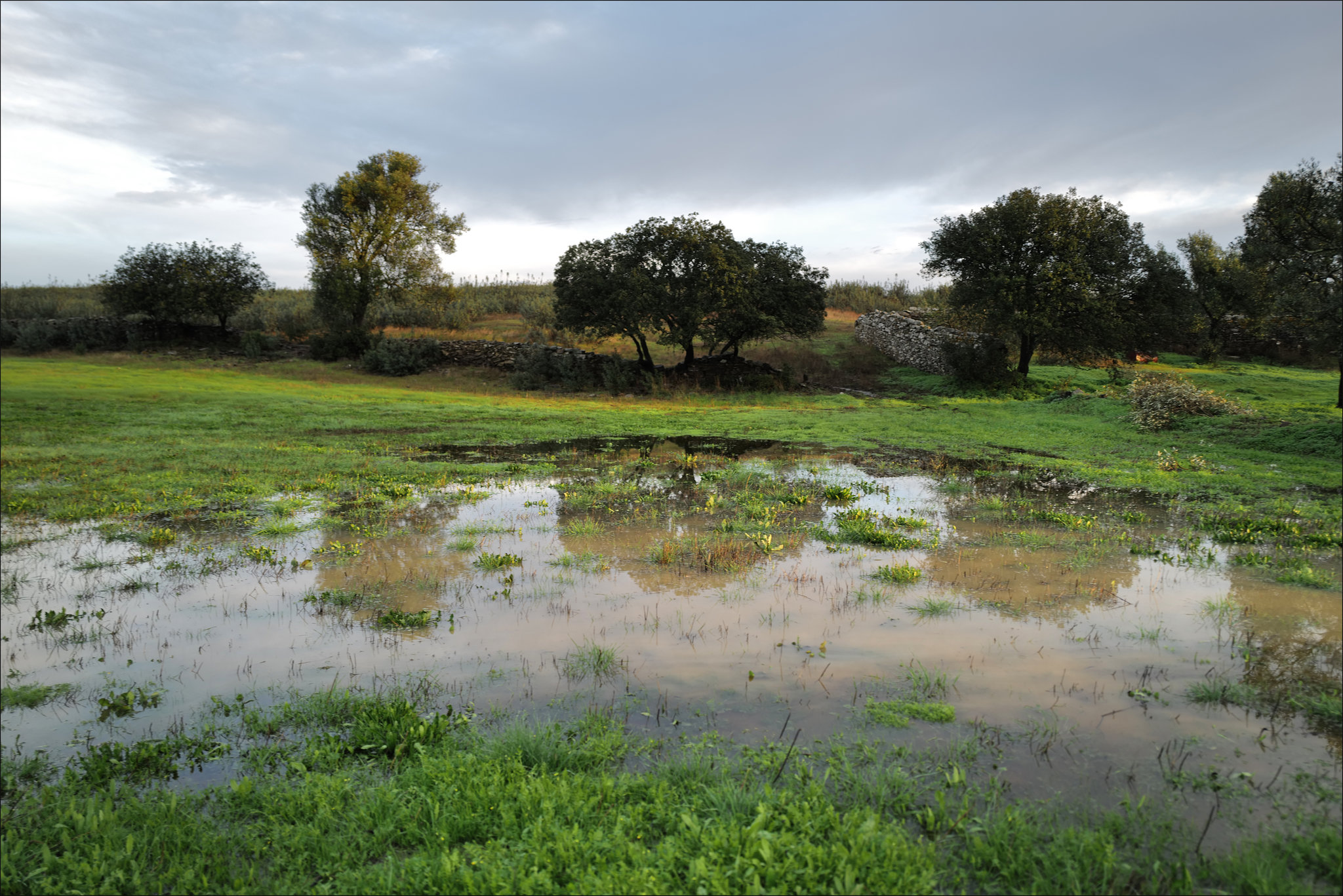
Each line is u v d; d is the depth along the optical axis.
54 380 27.39
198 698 4.74
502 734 4.07
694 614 6.11
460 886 2.85
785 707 4.46
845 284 57.28
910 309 47.19
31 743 4.22
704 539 8.48
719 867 2.87
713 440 17.66
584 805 3.31
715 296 29.41
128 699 4.66
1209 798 3.48
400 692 4.74
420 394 28.94
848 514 9.55
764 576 7.09
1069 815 3.35
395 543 8.42
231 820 3.46
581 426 20.05
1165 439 17.00
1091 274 28.95
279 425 19.28
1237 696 4.52
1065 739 4.04
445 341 38.62
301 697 4.72
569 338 40.59
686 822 3.12
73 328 40.53
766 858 2.86
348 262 37.19
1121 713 4.34
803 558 7.71
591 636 5.64
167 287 38.75
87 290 61.91
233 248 40.78
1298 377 33.75
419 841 3.26
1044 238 28.86
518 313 50.53
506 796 3.45
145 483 11.55
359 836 3.25
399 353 35.94
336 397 26.56
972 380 31.02
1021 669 4.96
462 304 50.06
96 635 5.75
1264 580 6.88
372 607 6.34
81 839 3.21
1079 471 13.01
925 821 3.28
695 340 41.06
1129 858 3.03
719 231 30.33
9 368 31.39
